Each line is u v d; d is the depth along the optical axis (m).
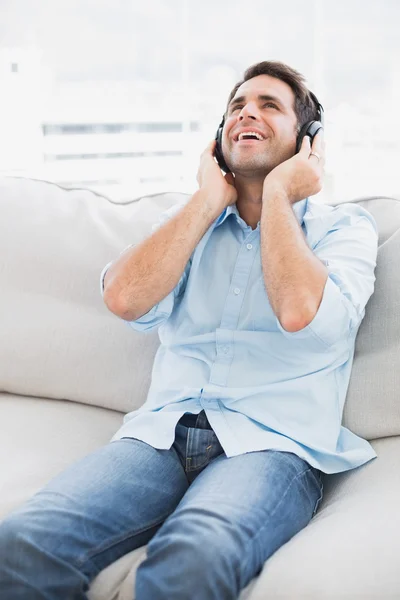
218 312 1.46
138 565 1.08
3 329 1.64
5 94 2.19
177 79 2.17
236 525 1.05
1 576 1.03
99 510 1.14
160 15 2.15
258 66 1.58
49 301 1.65
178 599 0.97
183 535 1.03
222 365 1.40
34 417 1.55
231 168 1.52
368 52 2.10
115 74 2.18
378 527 1.08
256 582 1.03
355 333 1.45
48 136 2.21
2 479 1.31
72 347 1.61
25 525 1.07
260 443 1.28
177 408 1.37
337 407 1.39
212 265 1.50
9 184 1.77
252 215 1.56
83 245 1.66
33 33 2.18
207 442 1.33
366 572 1.00
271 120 1.51
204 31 2.14
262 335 1.40
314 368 1.38
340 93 2.12
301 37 2.12
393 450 1.36
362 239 1.44
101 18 2.16
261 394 1.37
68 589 1.04
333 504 1.25
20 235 1.68
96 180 2.21
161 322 1.47
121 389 1.59
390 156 2.12
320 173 1.46
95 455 1.28
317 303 1.25
